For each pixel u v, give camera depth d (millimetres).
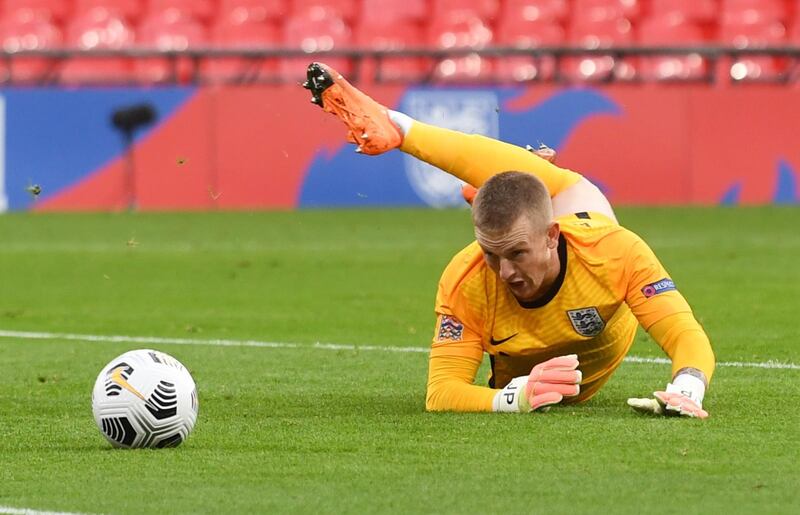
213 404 26453
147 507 17531
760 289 47719
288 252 62688
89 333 39125
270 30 94125
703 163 83438
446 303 24328
